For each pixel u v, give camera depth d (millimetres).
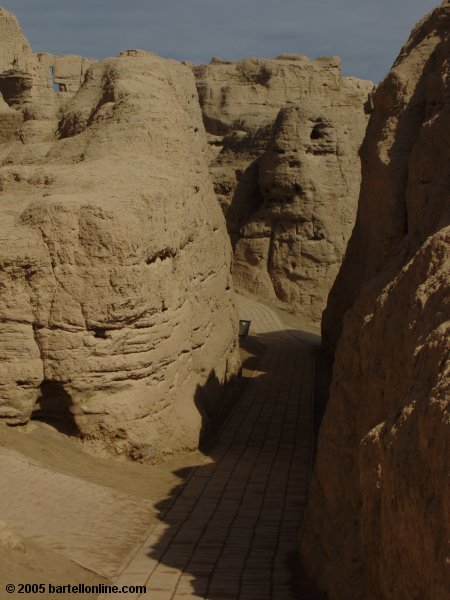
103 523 12391
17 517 11719
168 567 11172
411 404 8336
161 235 16250
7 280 14438
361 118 36969
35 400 14953
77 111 21250
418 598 7316
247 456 17078
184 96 22859
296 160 35312
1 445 13742
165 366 16094
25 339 14656
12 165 19672
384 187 19016
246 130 44312
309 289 35312
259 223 36438
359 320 12383
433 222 14797
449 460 7078
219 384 20859
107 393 15094
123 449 15250
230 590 10469
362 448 9000
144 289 15203
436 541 7004
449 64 18547
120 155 18359
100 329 14883
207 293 20406
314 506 11516
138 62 20766
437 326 9016
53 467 13750
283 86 48312
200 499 14211
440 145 16500
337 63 48906
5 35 46469
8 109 33094
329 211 35406
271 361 27156
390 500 8031
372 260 20000
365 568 9094
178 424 16469
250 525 13078
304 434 18953
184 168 19438
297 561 11617
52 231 14625
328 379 24859
